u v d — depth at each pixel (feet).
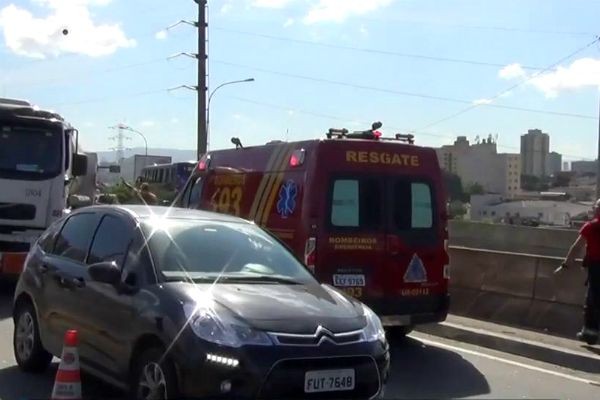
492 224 93.35
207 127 107.96
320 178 33.19
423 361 32.86
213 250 23.47
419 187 35.29
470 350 35.65
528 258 41.73
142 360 20.89
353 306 22.07
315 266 32.73
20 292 28.30
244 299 20.62
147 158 236.22
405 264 34.53
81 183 79.46
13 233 48.19
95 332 23.24
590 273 35.04
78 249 25.93
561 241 85.81
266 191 36.17
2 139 48.24
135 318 21.29
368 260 33.76
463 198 241.96
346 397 19.84
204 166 42.91
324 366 19.58
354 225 33.58
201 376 19.02
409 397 26.48
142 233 23.20
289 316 20.10
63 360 20.71
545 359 34.27
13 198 48.08
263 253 24.29
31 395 24.71
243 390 18.79
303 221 33.17
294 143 35.01
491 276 43.52
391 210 34.42
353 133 35.88
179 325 19.79
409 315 34.53
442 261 35.58
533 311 40.60
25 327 28.04
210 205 41.24
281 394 19.04
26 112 48.93
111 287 22.79
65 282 25.34
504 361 33.53
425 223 35.27
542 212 218.59
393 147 34.86
